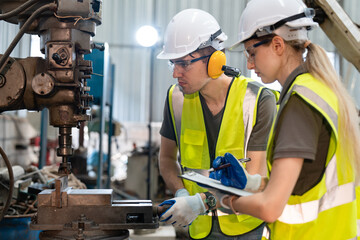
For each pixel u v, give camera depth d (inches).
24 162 199.3
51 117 49.8
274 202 34.9
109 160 133.9
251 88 60.7
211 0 239.9
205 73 58.3
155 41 150.2
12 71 48.4
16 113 199.5
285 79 41.6
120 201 48.7
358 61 63.5
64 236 43.4
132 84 247.6
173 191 65.9
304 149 35.3
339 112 39.2
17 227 60.9
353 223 40.3
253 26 42.4
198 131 62.8
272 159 39.6
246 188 41.9
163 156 68.8
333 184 39.5
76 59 49.7
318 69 40.3
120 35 245.1
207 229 62.6
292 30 40.9
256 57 42.3
